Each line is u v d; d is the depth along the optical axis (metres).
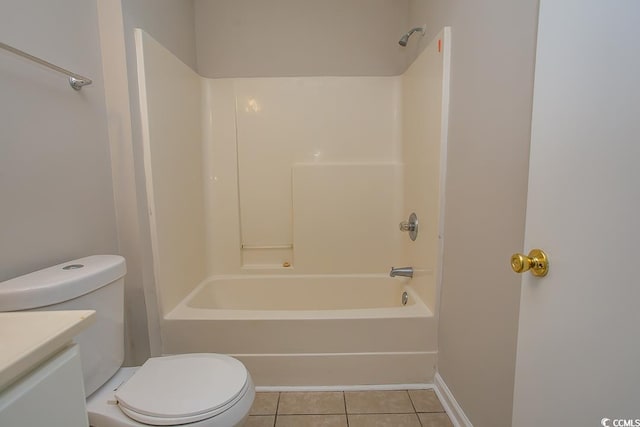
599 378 0.50
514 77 0.87
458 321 1.26
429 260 1.51
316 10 2.04
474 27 1.10
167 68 1.53
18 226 0.90
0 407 0.40
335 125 2.08
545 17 0.62
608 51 0.47
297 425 1.28
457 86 1.25
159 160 1.44
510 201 0.90
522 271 0.65
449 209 1.34
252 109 2.05
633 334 0.45
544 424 0.63
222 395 0.88
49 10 1.00
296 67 2.08
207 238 2.07
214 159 2.06
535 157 0.65
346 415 1.33
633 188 0.44
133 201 1.29
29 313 0.55
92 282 0.91
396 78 2.05
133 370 1.06
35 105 0.95
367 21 2.05
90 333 0.92
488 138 1.02
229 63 2.05
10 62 0.88
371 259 2.12
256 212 2.12
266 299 2.09
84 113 1.14
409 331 1.48
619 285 0.47
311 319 1.46
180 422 0.81
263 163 2.09
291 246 2.16
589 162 0.52
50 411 0.48
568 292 0.56
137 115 1.31
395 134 2.08
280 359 1.48
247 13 2.03
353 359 1.48
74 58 1.10
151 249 1.41
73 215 1.10
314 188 2.07
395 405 1.39
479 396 1.10
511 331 0.91
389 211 2.09
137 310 1.35
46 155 0.99
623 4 0.45
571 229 0.56
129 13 1.26
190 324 1.46
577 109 0.54
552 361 0.61
